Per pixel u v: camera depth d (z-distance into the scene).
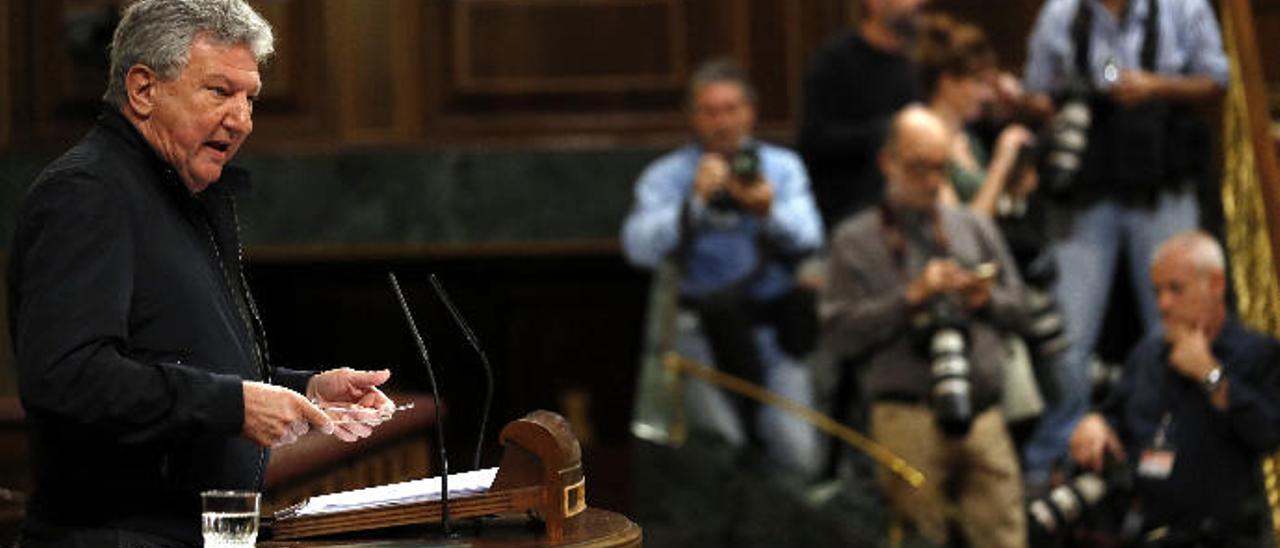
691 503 19.09
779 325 18.75
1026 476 18.61
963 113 19.17
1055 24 19.08
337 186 23.22
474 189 23.28
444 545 8.97
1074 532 17.28
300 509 9.34
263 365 9.93
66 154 9.17
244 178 9.81
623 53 24.14
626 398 24.80
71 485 9.16
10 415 13.88
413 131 23.88
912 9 19.05
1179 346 16.48
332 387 9.88
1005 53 22.34
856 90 19.09
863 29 19.22
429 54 23.98
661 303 19.03
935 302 17.75
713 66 19.03
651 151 23.31
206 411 8.64
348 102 23.80
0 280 22.19
